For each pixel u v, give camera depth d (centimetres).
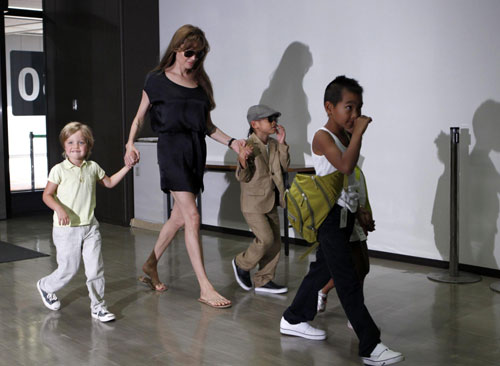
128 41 678
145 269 427
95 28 705
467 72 460
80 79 734
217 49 638
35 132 785
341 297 293
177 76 403
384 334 338
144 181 675
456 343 324
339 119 288
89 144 369
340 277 293
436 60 475
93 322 362
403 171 502
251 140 414
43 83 788
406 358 303
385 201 516
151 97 402
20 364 300
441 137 478
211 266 499
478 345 321
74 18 731
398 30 494
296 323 331
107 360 304
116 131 694
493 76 447
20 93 769
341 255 293
